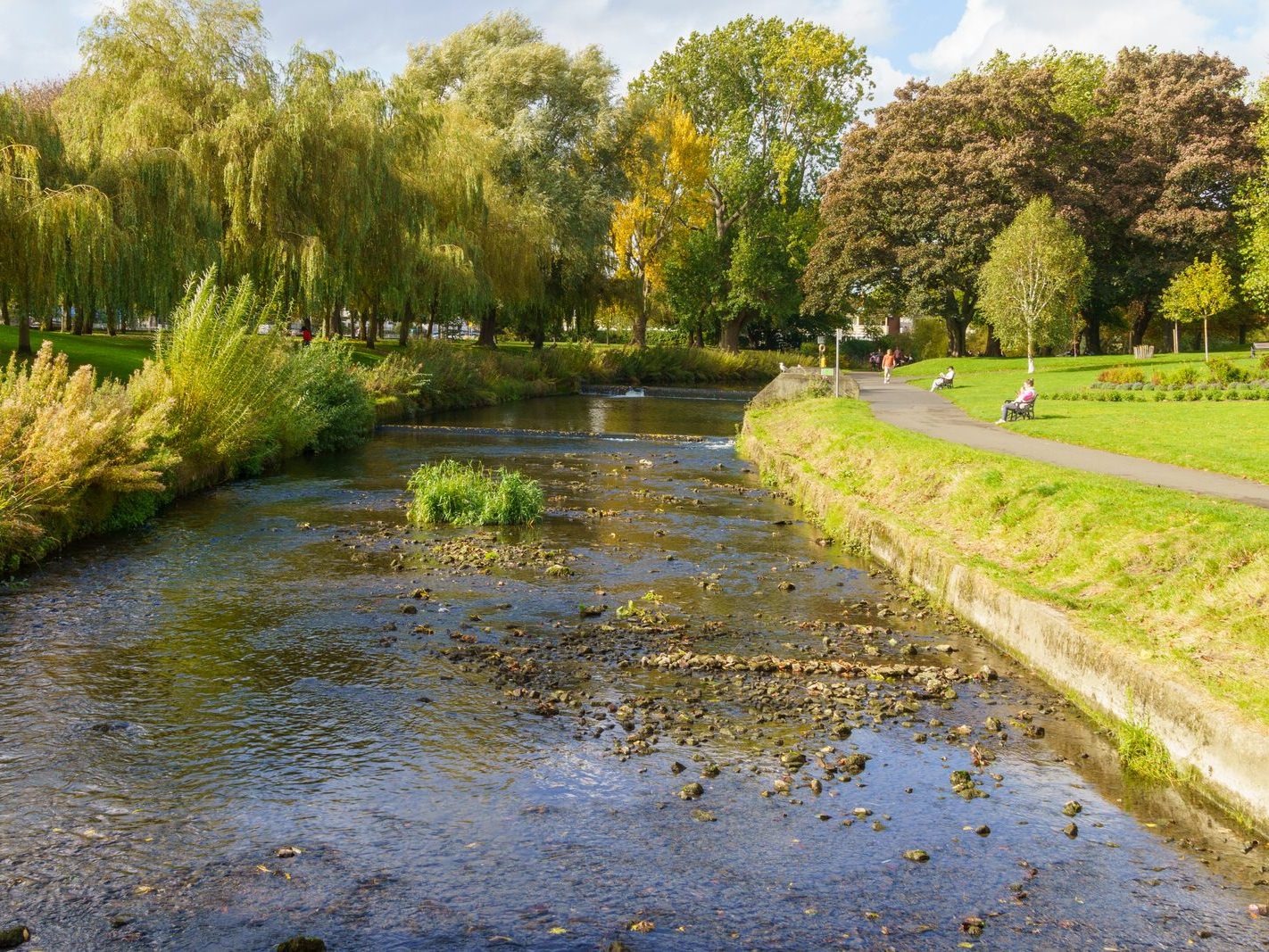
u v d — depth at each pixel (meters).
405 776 7.16
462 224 45.91
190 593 12.23
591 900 5.59
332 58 35.19
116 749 7.54
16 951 4.99
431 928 5.27
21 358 28.09
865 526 15.57
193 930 5.21
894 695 9.05
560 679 9.30
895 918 5.48
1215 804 6.86
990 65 70.56
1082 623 9.14
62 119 32.22
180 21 33.00
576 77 58.59
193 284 28.45
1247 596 8.52
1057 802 6.97
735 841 6.30
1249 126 57.41
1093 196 55.94
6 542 12.96
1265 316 70.62
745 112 75.00
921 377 53.62
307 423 26.66
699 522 18.23
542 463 26.80
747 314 80.75
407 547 15.34
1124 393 33.62
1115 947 5.25
